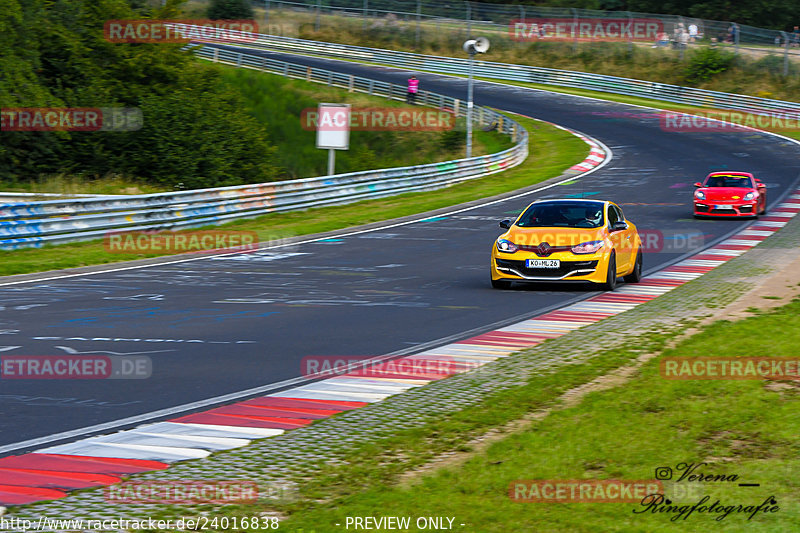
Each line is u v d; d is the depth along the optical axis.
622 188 127.25
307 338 38.16
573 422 23.66
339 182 109.06
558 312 44.69
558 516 17.14
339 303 48.41
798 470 19.56
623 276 55.72
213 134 141.12
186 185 137.50
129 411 26.28
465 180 138.62
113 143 137.38
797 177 135.62
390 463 20.78
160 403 27.25
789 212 101.25
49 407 26.80
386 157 194.50
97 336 38.69
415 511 17.45
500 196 120.38
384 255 72.00
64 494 18.78
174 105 140.75
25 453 22.05
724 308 43.66
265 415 25.70
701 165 151.12
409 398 27.31
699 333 36.62
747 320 39.19
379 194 116.69
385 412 25.66
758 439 21.84
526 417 24.72
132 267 64.75
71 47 145.00
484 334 38.75
